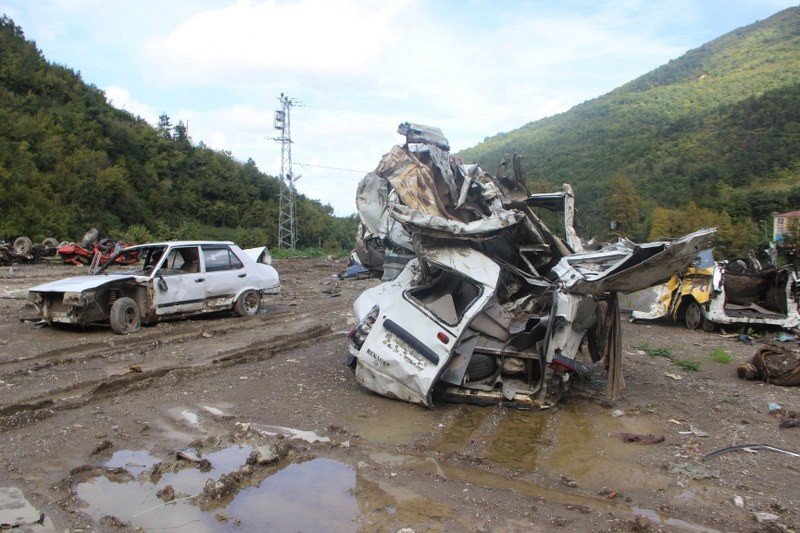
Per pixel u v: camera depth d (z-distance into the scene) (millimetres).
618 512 4141
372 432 5730
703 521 4020
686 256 5906
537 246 7773
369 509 4109
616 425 6184
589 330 7273
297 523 3889
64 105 56406
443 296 7238
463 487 4516
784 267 12359
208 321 11734
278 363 8578
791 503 4297
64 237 37188
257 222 66062
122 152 57250
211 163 68875
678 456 5273
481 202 8039
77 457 4844
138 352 8742
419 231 6676
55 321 9844
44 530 3678
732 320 12016
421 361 6383
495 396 6723
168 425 5715
